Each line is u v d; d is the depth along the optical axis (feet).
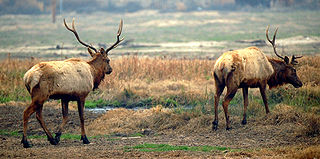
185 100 210.38
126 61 277.03
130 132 152.46
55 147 124.98
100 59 146.00
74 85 128.26
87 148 122.42
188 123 157.89
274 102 188.14
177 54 433.48
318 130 134.21
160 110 173.88
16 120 166.30
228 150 116.26
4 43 572.10
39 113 125.49
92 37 628.69
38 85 121.49
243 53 151.33
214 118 157.58
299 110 159.22
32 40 604.90
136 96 218.38
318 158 102.89
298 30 607.78
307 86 192.24
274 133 139.54
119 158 108.06
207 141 134.62
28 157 109.19
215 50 462.19
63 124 131.75
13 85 225.56
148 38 617.21
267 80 159.02
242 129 148.97
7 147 124.36
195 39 588.91
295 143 127.44
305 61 233.35
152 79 254.06
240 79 148.05
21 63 291.58
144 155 111.24
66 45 532.32
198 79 248.93
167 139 139.33
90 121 170.50
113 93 220.84
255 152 112.37
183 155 111.34
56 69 124.98
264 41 483.51
